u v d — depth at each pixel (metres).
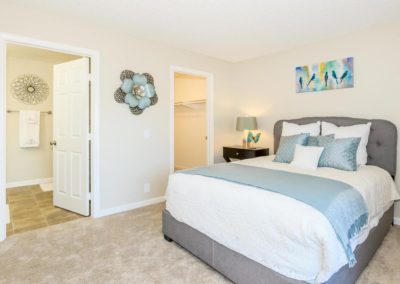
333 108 3.26
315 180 1.92
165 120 3.57
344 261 1.37
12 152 4.46
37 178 4.71
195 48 3.67
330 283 1.35
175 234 2.26
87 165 2.99
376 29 2.87
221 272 1.82
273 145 3.94
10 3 2.34
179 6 2.41
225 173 2.18
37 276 1.83
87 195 3.01
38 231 2.59
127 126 3.19
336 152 2.52
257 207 1.58
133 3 2.36
